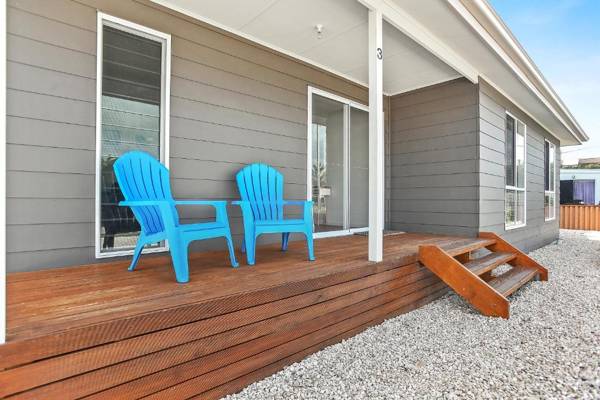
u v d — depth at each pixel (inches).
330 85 176.7
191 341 63.4
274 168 151.3
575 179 614.5
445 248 138.3
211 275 88.0
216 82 131.4
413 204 204.4
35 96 94.0
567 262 217.5
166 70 118.1
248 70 141.3
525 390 71.4
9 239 91.2
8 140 90.4
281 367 78.7
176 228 81.7
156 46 116.9
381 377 76.7
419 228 201.3
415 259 123.5
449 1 113.9
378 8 111.0
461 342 94.3
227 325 68.9
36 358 47.6
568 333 100.5
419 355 87.0
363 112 199.5
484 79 182.2
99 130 104.4
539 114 257.0
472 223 179.2
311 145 170.4
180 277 80.5
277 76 152.0
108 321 54.0
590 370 79.0
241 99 139.3
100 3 104.0
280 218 137.4
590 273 183.0
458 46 146.4
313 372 78.2
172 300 65.6
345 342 93.3
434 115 194.5
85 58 101.7
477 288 115.0
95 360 52.6
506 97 212.8
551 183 330.3
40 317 55.4
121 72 109.7
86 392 51.7
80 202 101.8
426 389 72.1
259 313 74.4
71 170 100.0
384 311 108.9
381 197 110.6
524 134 248.1
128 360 55.8
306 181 164.6
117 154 109.3
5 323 48.9
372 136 111.0
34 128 94.0
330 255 120.0
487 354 87.6
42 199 95.7
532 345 92.5
